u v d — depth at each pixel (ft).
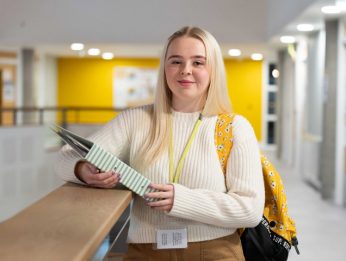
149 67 57.26
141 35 36.83
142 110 6.48
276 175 6.37
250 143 5.99
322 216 21.90
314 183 30.19
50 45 39.65
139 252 6.12
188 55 5.97
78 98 57.72
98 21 36.91
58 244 3.76
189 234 5.90
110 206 5.05
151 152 6.00
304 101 33.94
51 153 26.63
